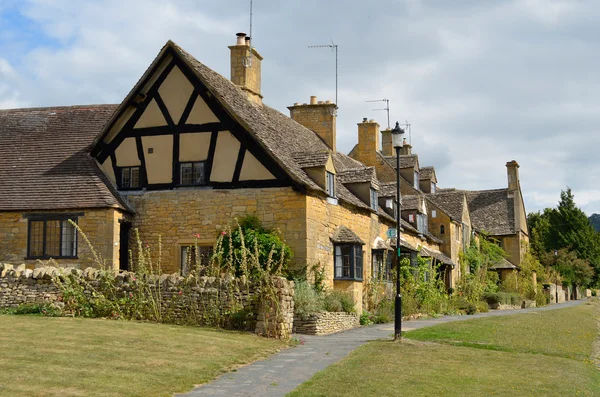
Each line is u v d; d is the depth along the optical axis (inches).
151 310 708.7
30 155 964.0
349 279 943.0
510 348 685.9
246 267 753.6
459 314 1205.7
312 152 937.5
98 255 862.5
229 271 771.4
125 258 904.3
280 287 679.7
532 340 756.6
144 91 922.1
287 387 456.4
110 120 918.4
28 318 649.6
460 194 1802.4
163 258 900.0
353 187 1104.2
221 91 912.3
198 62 952.9
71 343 532.7
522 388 485.7
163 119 918.4
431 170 1886.1
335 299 871.1
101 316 705.6
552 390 484.7
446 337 747.4
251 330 680.4
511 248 2068.2
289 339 676.7
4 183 920.3
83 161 933.8
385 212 1249.4
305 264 848.9
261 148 875.4
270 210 867.4
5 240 884.0
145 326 647.8
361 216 1061.1
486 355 629.6
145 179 919.0
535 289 1861.5
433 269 1264.8
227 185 887.1
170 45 906.1
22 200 888.3
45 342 528.7
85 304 711.1
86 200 874.1
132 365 479.8
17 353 485.7
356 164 1466.5
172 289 712.4
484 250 1914.4
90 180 901.8
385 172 1695.4
